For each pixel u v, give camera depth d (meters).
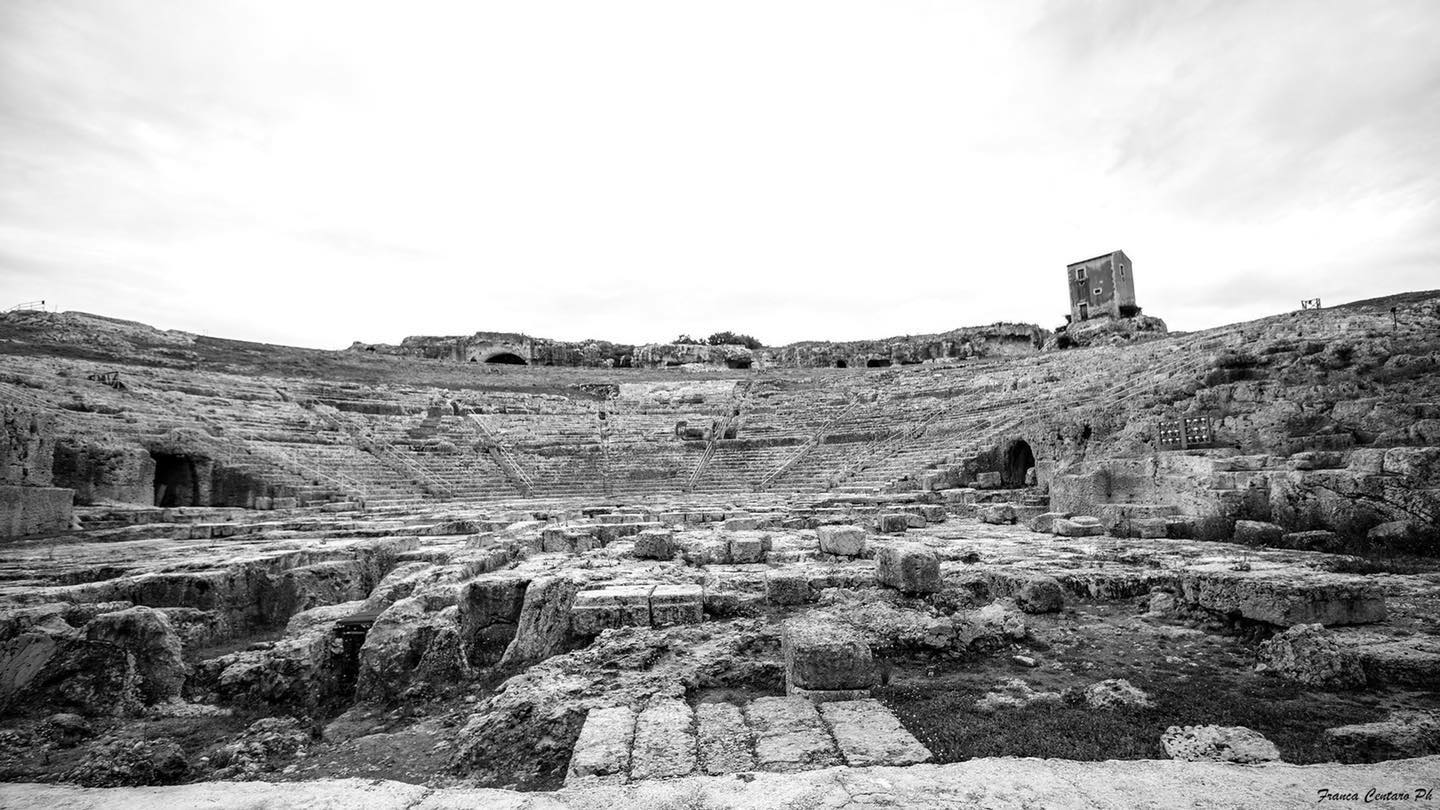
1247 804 4.32
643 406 59.59
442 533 21.38
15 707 8.70
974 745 5.74
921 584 10.50
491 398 58.41
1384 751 5.41
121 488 28.42
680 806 4.58
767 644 8.66
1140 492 20.11
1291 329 28.89
